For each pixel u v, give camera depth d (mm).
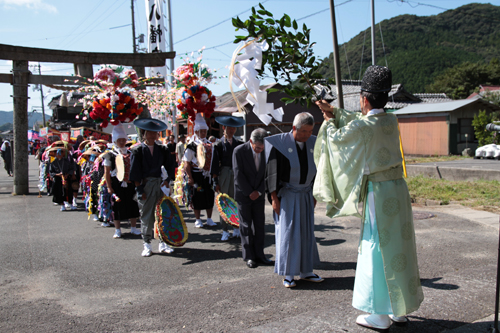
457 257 4461
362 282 2750
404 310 2617
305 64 3250
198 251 5246
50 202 9742
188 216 7750
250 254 4559
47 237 6098
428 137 22172
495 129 5512
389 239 2654
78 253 5188
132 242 5797
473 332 2762
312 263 3875
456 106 21094
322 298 3494
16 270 4492
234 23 3254
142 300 3586
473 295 3395
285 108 19062
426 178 11180
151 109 7348
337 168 2881
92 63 10266
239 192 4555
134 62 10438
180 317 3191
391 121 2738
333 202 2957
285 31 3244
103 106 5703
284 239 3754
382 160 2693
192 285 3959
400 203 2705
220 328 2969
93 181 6863
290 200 3791
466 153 20594
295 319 3061
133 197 6062
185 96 5977
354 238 5531
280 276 4172
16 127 10750
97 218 7449
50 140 11820
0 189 12391
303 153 3809
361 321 2883
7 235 6227
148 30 14516
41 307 3467
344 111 3008
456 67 51625
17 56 9867
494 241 5086
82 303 3547
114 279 4176
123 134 5902
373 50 16141
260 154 4598
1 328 3062
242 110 3598
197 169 6484
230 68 3445
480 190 8867
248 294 3641
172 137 11281
